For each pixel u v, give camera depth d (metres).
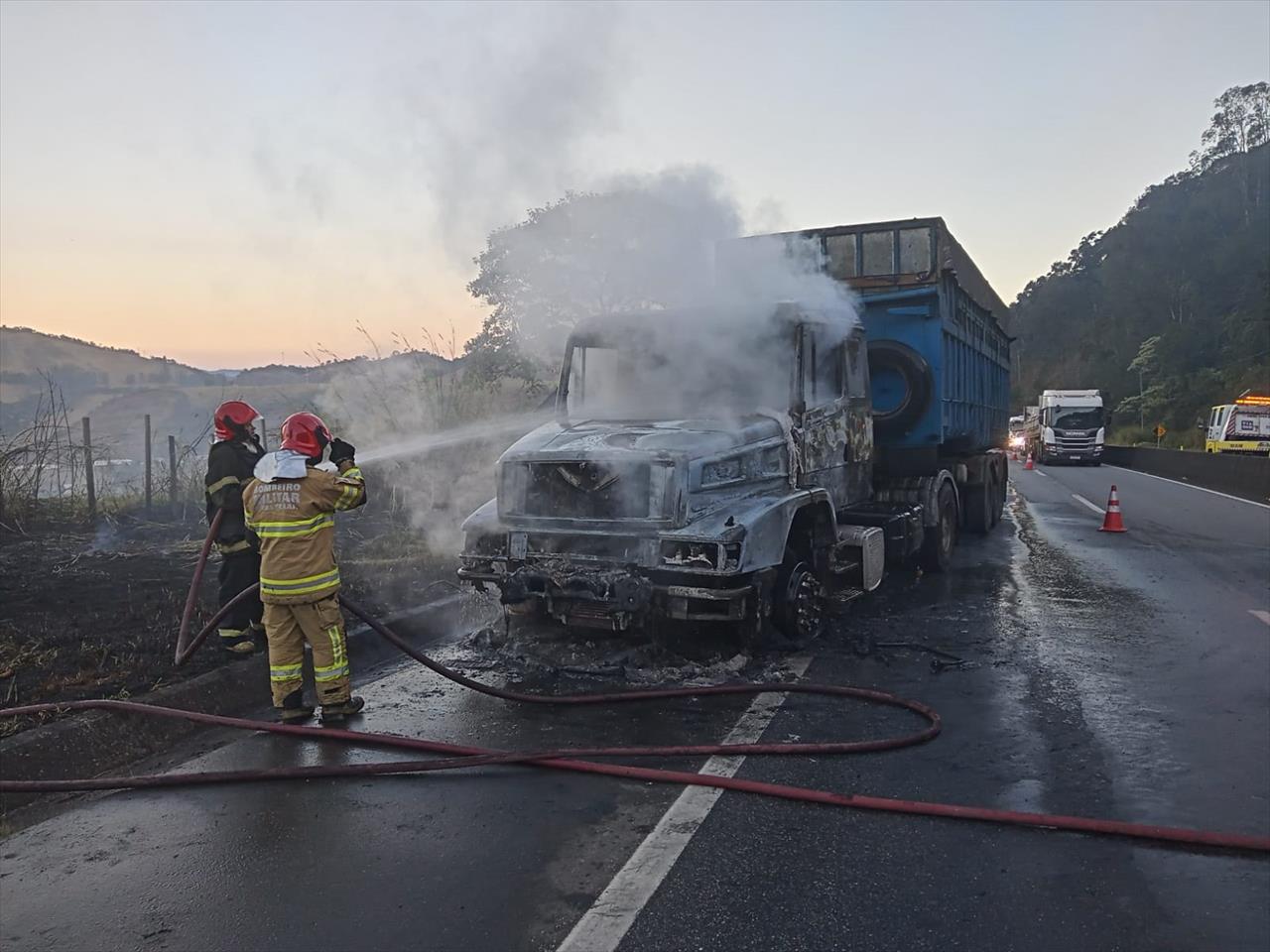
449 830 4.18
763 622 6.87
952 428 11.23
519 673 6.60
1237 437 35.47
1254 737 5.37
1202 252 88.69
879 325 10.31
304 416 5.71
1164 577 10.69
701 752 4.98
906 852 3.95
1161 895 3.60
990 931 3.35
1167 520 17.00
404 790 4.62
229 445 6.57
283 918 3.47
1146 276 91.44
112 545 10.80
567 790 4.61
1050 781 4.71
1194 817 4.30
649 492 6.28
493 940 3.30
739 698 6.05
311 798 4.54
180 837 4.14
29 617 7.33
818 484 8.13
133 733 5.29
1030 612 8.73
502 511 6.74
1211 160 100.31
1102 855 3.93
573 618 6.38
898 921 3.42
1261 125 97.12
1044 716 5.73
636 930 3.35
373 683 6.47
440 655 7.12
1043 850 3.97
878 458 10.69
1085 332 96.19
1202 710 5.86
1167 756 5.07
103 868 3.87
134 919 3.47
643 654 6.82
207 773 4.82
